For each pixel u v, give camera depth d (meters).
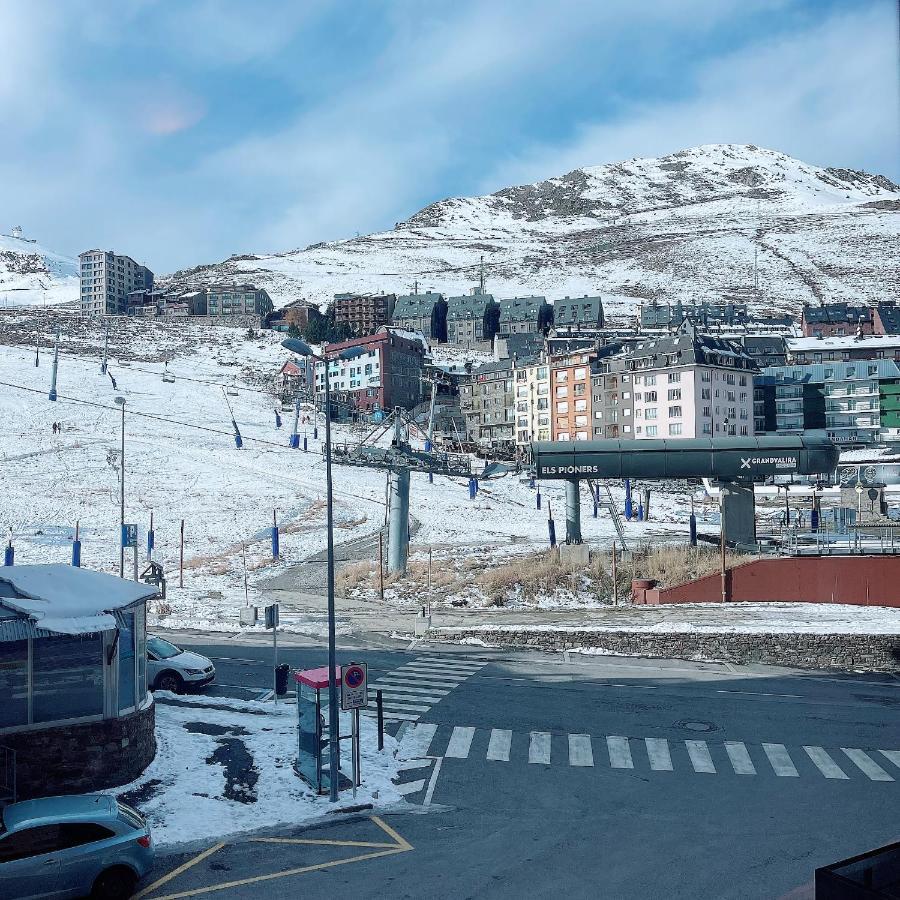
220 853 18.14
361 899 16.17
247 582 59.78
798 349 150.62
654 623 42.03
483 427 148.25
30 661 20.31
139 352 174.12
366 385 151.62
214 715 28.00
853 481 66.19
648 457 52.53
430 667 36.34
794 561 48.34
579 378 133.38
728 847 18.69
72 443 103.31
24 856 15.30
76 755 20.73
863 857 11.16
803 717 29.81
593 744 26.23
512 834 19.33
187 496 88.06
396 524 58.50
